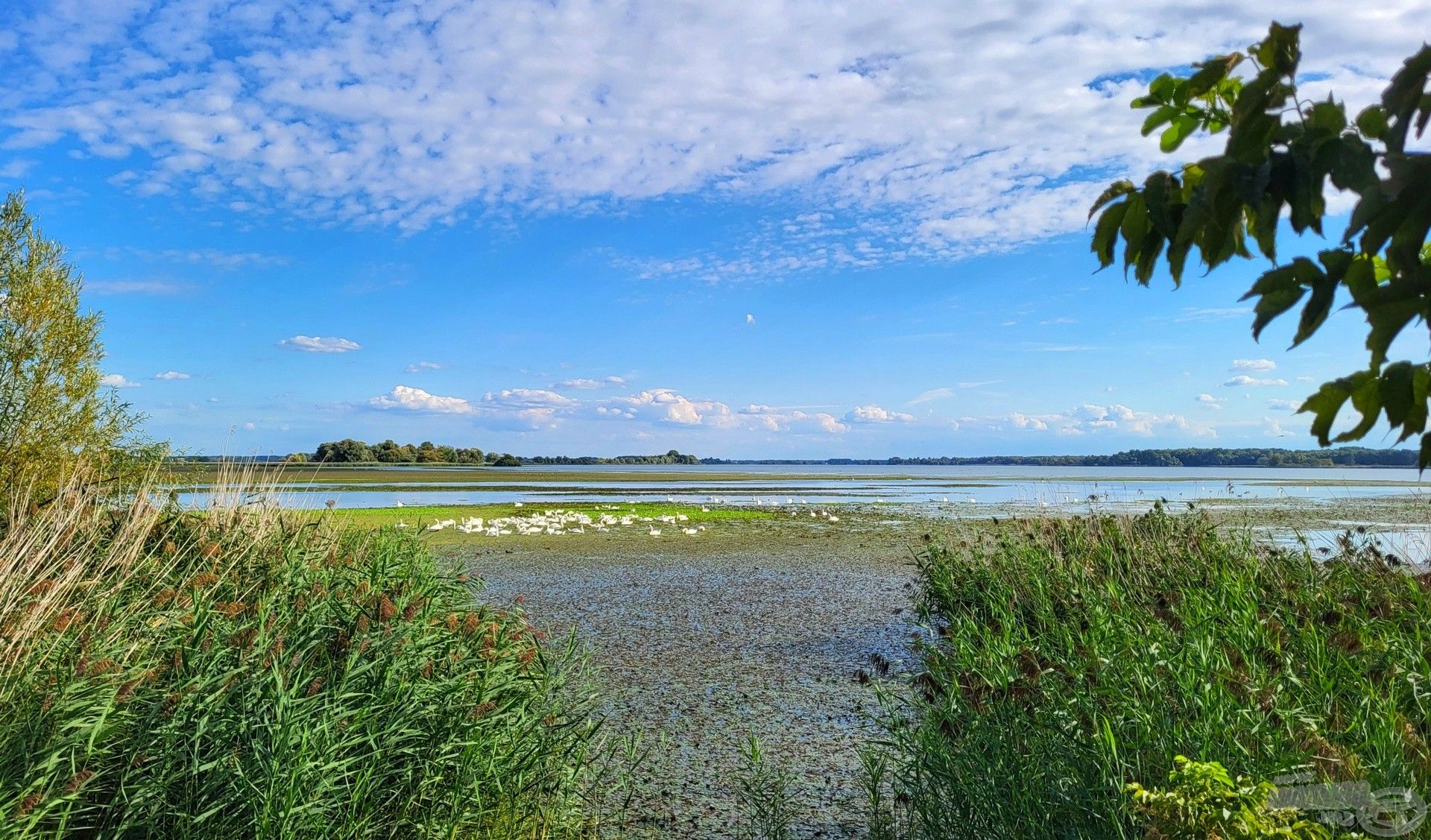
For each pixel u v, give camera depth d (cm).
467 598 723
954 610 980
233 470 897
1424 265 135
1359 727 430
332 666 484
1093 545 1042
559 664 683
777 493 4325
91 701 433
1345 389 152
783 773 577
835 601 1280
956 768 452
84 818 415
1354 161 138
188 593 620
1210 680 482
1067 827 403
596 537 2095
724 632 1063
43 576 567
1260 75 150
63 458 1169
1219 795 303
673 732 693
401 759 472
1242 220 178
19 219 1243
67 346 1246
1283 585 834
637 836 518
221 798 403
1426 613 653
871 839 486
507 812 500
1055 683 508
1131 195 177
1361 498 3419
